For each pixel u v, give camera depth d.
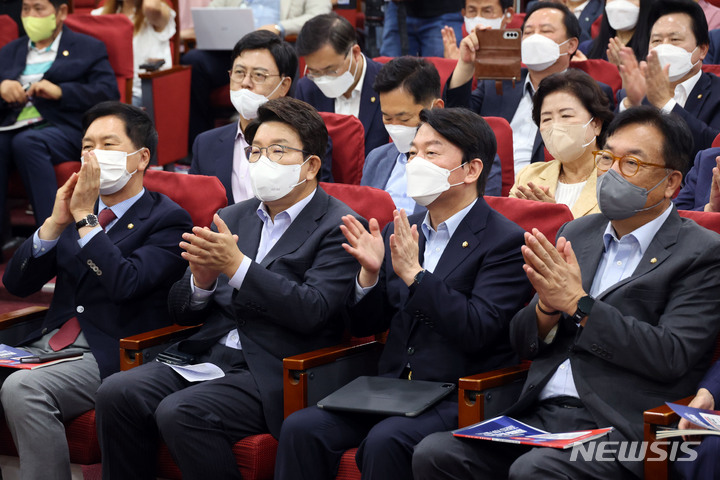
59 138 6.49
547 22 5.63
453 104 5.60
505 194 5.01
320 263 3.84
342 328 3.95
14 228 7.18
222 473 3.57
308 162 3.93
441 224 3.68
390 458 3.22
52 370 3.94
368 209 4.16
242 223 4.10
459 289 3.55
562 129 4.37
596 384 3.12
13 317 4.36
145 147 4.36
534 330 3.24
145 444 3.75
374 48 8.05
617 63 5.81
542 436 2.93
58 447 3.84
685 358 3.01
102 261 4.04
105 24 6.91
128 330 4.18
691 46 5.35
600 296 3.19
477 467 3.13
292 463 3.38
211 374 3.79
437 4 7.80
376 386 3.50
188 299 3.95
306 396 3.55
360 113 5.82
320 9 7.98
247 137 4.05
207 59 7.88
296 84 6.17
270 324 3.81
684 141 3.15
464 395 3.26
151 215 4.31
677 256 3.13
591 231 3.41
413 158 3.66
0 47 7.19
